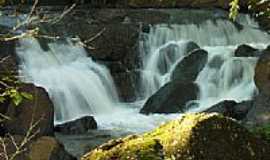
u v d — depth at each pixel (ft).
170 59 59.21
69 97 50.55
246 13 71.15
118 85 55.62
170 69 58.80
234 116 41.37
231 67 55.01
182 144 14.99
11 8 65.57
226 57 56.29
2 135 32.60
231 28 68.28
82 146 34.42
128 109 50.72
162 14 68.49
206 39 66.44
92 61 56.80
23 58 51.90
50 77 51.57
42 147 26.16
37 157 25.64
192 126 15.24
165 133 15.71
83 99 51.34
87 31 58.54
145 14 68.23
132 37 60.03
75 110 50.19
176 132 15.39
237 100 51.49
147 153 14.88
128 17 66.80
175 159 14.80
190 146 14.92
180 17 68.28
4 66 45.65
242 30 68.64
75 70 53.78
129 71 57.16
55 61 54.29
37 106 33.94
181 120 15.96
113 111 50.19
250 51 57.67
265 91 37.35
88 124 39.24
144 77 57.21
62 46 55.88
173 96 46.93
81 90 51.88
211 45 66.39
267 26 68.49
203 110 44.55
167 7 79.20
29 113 33.55
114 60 58.34
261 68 38.93
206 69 54.75
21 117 33.32
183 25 65.57
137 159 14.78
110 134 38.14
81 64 55.21
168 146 15.10
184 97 47.37
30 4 73.15
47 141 26.61
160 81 57.00
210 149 14.98
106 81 54.90
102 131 39.04
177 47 59.57
